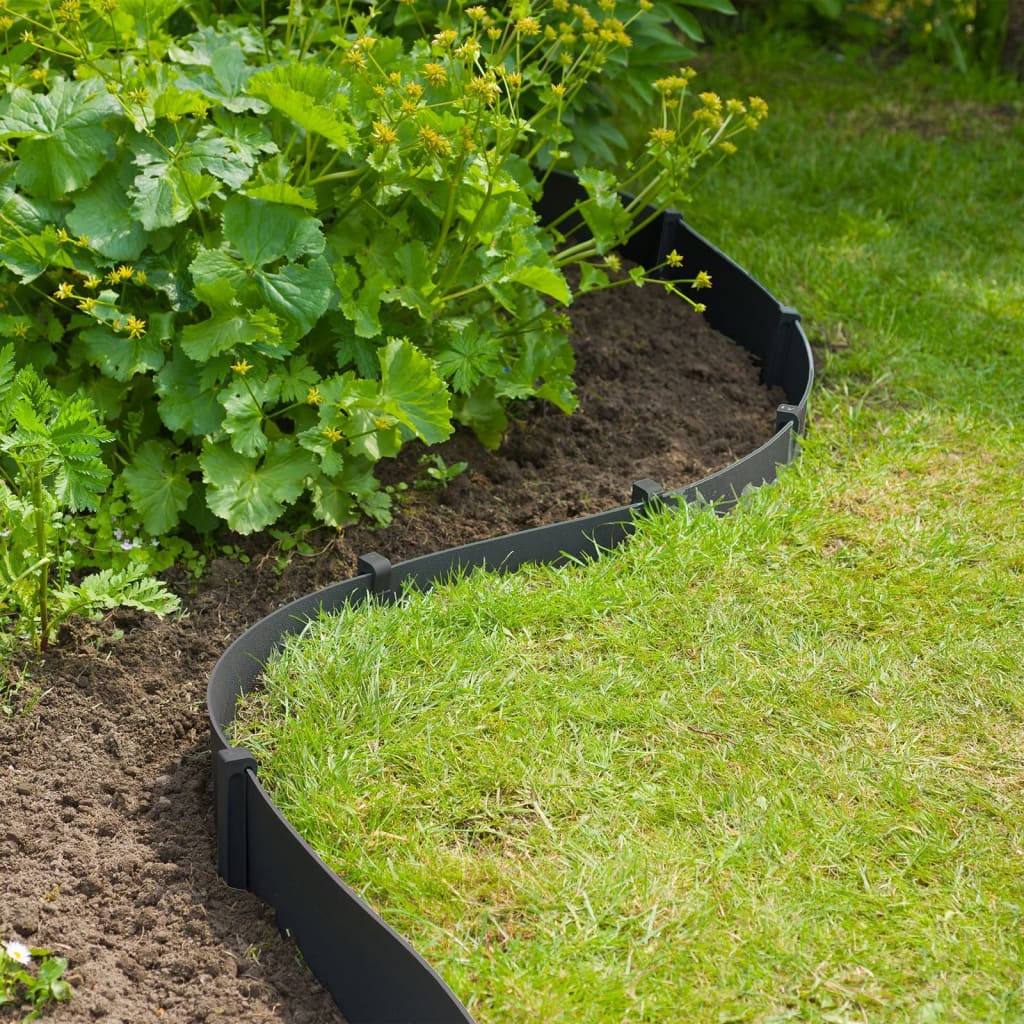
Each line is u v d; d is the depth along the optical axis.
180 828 2.27
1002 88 6.07
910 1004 1.91
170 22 3.67
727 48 6.45
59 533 2.77
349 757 2.30
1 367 2.58
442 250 3.18
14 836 2.21
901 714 2.49
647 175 4.91
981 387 3.72
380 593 2.71
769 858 2.15
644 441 3.45
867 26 6.57
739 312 3.99
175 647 2.65
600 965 1.96
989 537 3.06
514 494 3.20
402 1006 1.88
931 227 4.76
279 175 2.91
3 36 3.08
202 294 2.74
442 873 2.10
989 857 2.17
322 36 3.32
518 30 2.98
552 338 3.44
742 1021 1.88
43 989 1.91
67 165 2.79
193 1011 1.94
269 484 2.82
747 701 2.51
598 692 2.51
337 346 3.01
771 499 3.11
